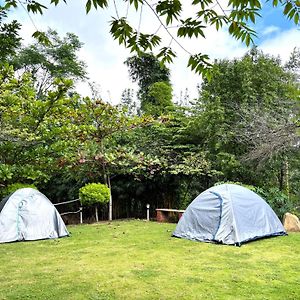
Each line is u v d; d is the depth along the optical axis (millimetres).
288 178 11086
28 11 2639
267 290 4160
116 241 7152
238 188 7504
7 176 8664
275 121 9625
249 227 7031
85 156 10422
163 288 4230
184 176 11477
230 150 11039
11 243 7105
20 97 9344
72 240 7379
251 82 11078
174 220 10781
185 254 5961
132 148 11828
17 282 4520
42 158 9953
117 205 12445
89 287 4289
